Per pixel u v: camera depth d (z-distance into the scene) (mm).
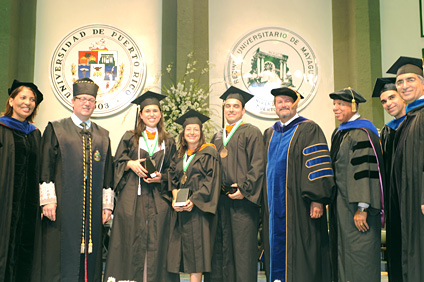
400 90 3803
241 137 4223
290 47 7172
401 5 7160
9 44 6676
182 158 4211
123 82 7098
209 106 7004
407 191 3545
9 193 3688
